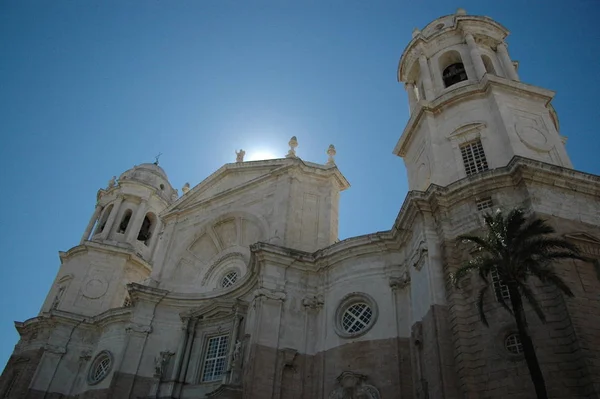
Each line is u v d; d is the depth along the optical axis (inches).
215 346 1149.1
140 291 1264.8
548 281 629.3
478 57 1140.5
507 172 812.6
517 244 589.6
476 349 703.1
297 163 1286.9
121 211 1807.3
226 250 1365.7
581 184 807.1
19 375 1397.6
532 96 1037.8
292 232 1182.9
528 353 531.5
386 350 904.9
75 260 1657.2
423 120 1096.8
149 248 1812.3
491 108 1007.6
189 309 1266.0
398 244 1007.6
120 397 1144.8
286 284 1055.0
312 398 933.2
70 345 1446.9
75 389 1381.6
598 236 768.3
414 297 873.5
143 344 1221.7
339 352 948.6
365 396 872.3
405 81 1337.4
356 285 1010.7
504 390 650.2
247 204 1332.4
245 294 1166.3
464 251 797.2
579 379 613.6
